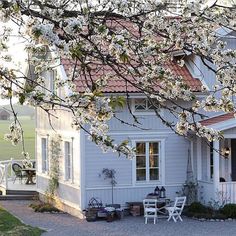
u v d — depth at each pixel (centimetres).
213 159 1977
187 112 732
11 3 519
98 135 625
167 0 712
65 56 670
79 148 1981
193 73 2086
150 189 2048
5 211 2162
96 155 1995
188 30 707
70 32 535
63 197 2162
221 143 2114
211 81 2062
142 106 2031
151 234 1678
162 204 1984
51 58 833
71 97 563
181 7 700
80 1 620
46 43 503
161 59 754
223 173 2119
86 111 575
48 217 2031
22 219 1994
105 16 629
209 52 729
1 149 4878
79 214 2011
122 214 1961
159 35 711
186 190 2053
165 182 2062
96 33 622
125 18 652
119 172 2019
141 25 682
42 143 2439
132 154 632
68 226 1838
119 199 2019
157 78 743
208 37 730
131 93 1905
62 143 2173
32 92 546
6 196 2492
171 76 805
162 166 2059
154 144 2062
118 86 1891
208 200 1998
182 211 2005
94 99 553
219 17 718
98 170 1998
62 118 2159
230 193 1967
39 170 2470
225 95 768
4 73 589
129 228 1780
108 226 1819
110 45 598
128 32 714
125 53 598
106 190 2006
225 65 730
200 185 2056
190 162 2072
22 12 547
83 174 1981
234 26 732
